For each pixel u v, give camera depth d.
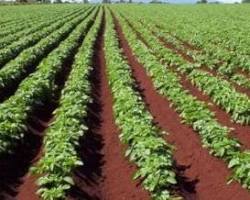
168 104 18.00
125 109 15.34
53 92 19.56
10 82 20.44
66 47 28.28
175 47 32.22
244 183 10.98
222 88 17.78
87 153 13.80
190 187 11.67
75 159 11.62
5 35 39.19
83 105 16.67
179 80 20.91
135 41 32.16
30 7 99.06
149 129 12.98
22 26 45.91
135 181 11.94
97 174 12.72
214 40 32.84
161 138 12.95
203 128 13.70
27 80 19.25
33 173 12.04
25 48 30.77
